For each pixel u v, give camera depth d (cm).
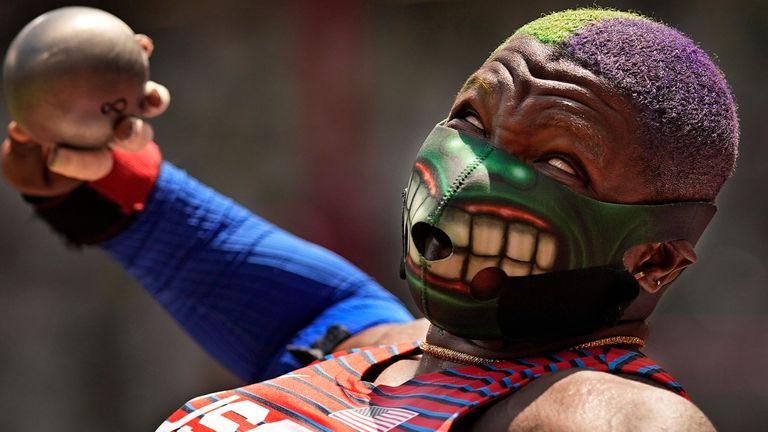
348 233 3475
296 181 3578
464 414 585
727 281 3400
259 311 863
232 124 3734
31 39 679
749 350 3206
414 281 631
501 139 611
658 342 3253
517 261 602
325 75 3569
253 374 874
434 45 3888
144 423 3366
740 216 3488
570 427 549
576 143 599
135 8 3844
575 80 606
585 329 629
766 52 3612
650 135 600
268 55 3772
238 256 869
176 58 3831
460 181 604
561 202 599
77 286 3497
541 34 629
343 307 863
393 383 688
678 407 548
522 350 648
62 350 3450
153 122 3762
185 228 865
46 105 677
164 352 3422
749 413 3158
